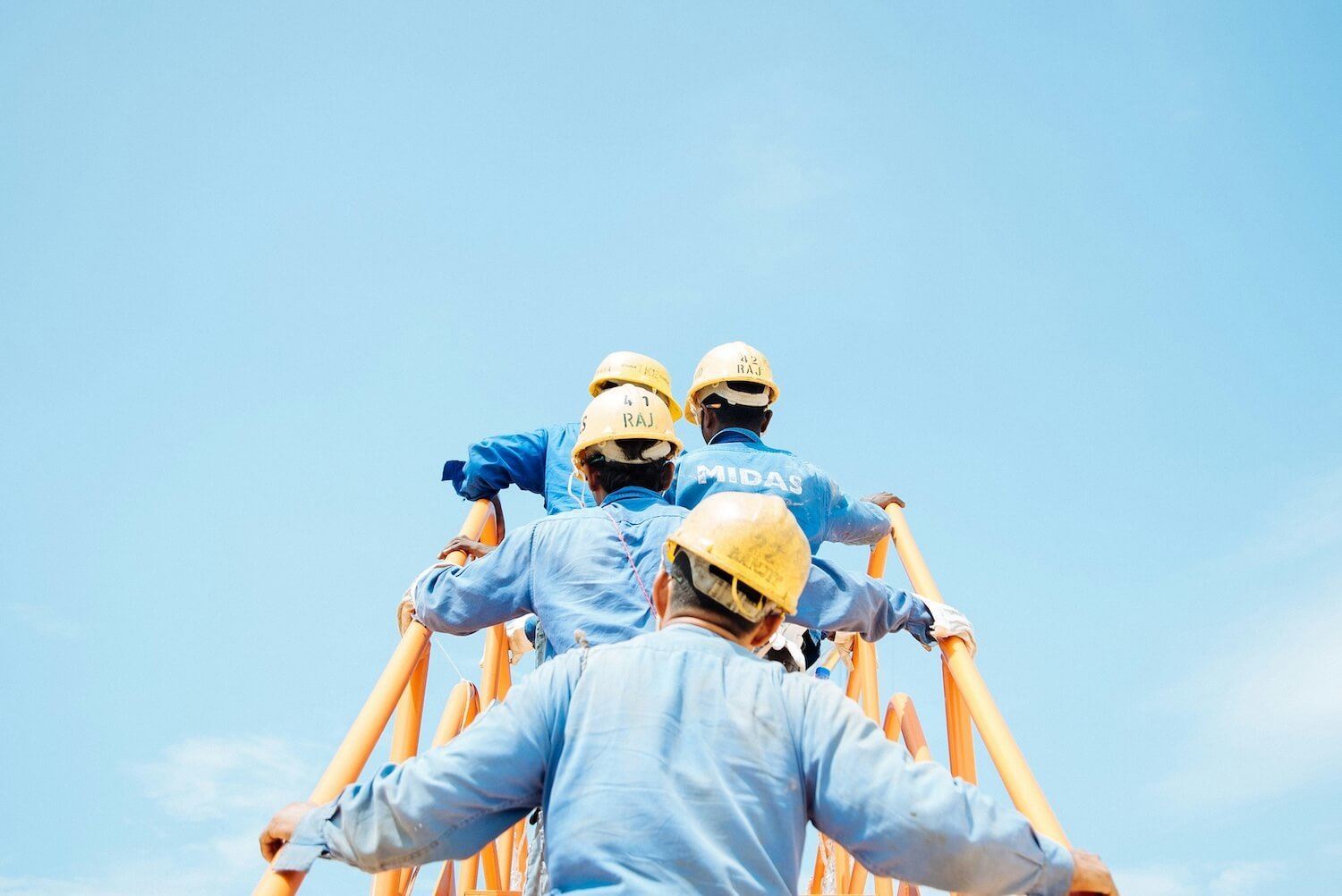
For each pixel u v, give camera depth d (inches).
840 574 183.8
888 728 204.5
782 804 111.0
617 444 185.8
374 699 161.3
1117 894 112.7
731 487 210.1
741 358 233.1
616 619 159.5
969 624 184.1
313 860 114.3
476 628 173.8
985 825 109.3
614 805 107.9
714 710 114.2
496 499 243.3
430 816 112.3
